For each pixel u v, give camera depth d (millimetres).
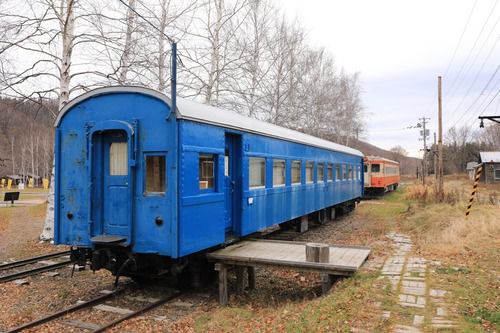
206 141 6922
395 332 4523
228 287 7750
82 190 6918
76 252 7117
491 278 6715
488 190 33875
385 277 6664
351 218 18328
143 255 6793
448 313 5059
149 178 6457
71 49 11688
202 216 6758
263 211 9367
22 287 7480
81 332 5434
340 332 4664
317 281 8133
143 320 5867
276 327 5309
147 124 6461
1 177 66062
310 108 25266
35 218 18016
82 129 6977
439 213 15812
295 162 11758
